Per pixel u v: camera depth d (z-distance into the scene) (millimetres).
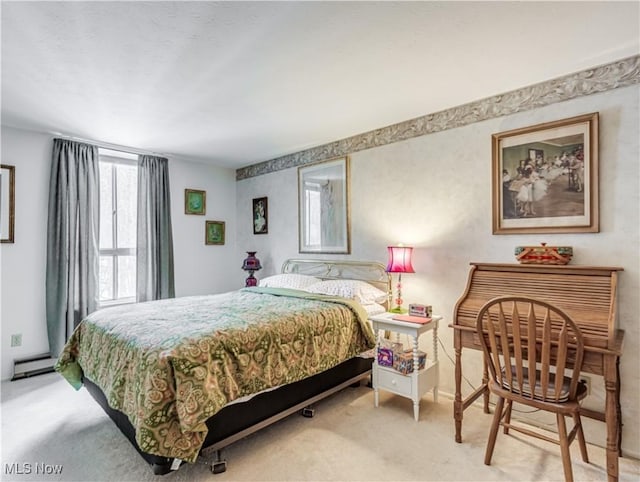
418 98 2615
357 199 3500
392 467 1872
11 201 3176
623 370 2023
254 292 3439
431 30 1759
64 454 1998
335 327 2516
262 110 2844
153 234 4074
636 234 2010
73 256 3441
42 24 1676
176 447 1604
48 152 3389
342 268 3619
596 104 2145
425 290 2965
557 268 2053
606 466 1732
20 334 3217
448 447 2057
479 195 2656
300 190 4109
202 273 4648
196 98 2592
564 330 1649
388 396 2793
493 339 1876
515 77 2289
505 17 1659
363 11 1603
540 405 1710
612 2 1551
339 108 2805
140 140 3627
